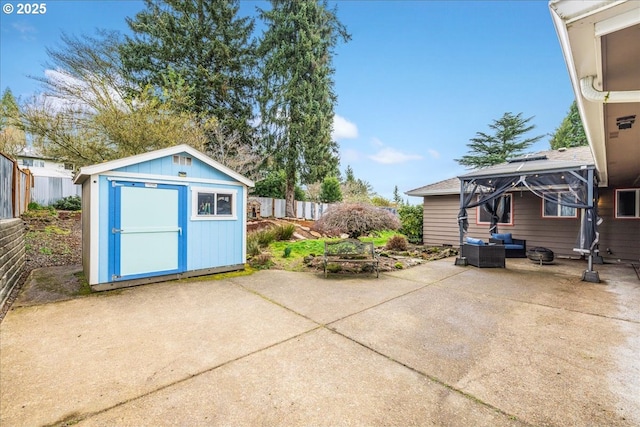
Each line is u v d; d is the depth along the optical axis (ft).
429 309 13.26
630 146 15.40
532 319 12.06
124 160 15.79
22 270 18.49
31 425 5.85
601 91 8.23
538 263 25.79
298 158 55.98
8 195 18.16
